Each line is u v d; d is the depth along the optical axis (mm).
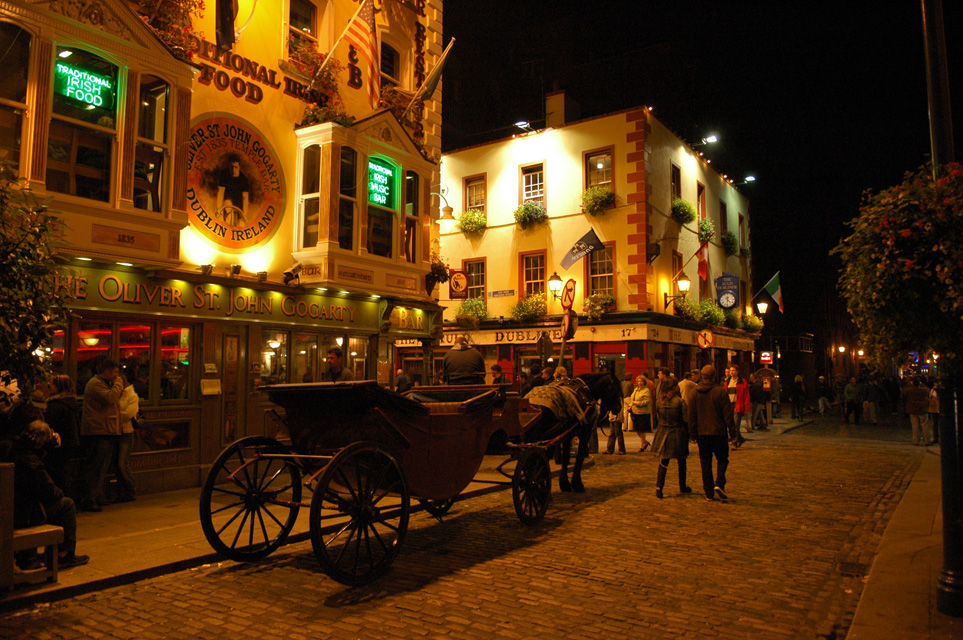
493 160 25156
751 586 5355
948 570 4512
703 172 27750
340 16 12156
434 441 6199
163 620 4621
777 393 25016
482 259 25156
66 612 4770
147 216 8609
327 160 10961
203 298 9594
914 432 16234
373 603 4941
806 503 8797
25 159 7445
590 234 20812
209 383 9625
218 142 10039
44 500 5379
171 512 7777
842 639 4301
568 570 5770
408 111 12906
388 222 12555
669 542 6742
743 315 30672
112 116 8422
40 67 7570
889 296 4477
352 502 5266
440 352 25625
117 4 8281
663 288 22891
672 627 4484
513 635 4332
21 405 5348
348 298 12070
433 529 7371
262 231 10680
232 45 9961
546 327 23109
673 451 9133
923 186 4469
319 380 11570
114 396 7934
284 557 6250
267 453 6379
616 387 10617
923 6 5109
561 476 9562
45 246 4848
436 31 14641
